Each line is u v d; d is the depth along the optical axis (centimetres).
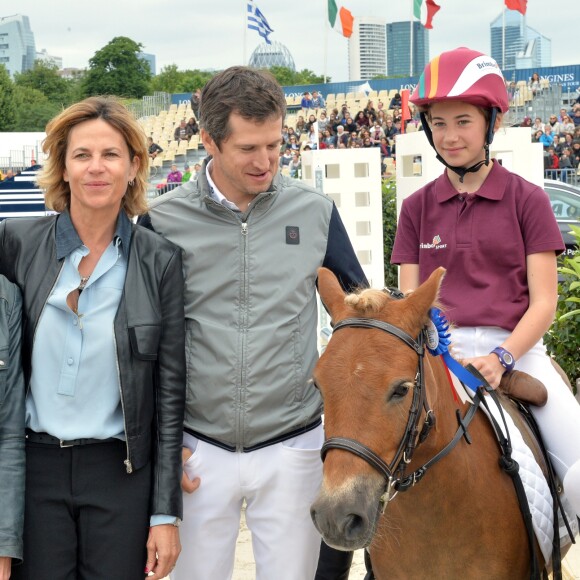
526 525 262
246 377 271
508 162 772
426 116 323
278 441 276
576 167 2008
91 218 257
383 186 1062
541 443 292
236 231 274
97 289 256
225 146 264
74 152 253
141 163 270
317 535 287
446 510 246
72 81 7981
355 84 3130
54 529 250
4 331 244
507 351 278
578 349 483
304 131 2633
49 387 251
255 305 273
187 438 282
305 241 279
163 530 256
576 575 394
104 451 253
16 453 242
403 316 223
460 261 306
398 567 255
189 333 277
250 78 262
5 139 2970
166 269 263
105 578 252
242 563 445
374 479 209
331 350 220
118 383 252
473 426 262
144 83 6444
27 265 256
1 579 238
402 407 215
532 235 297
